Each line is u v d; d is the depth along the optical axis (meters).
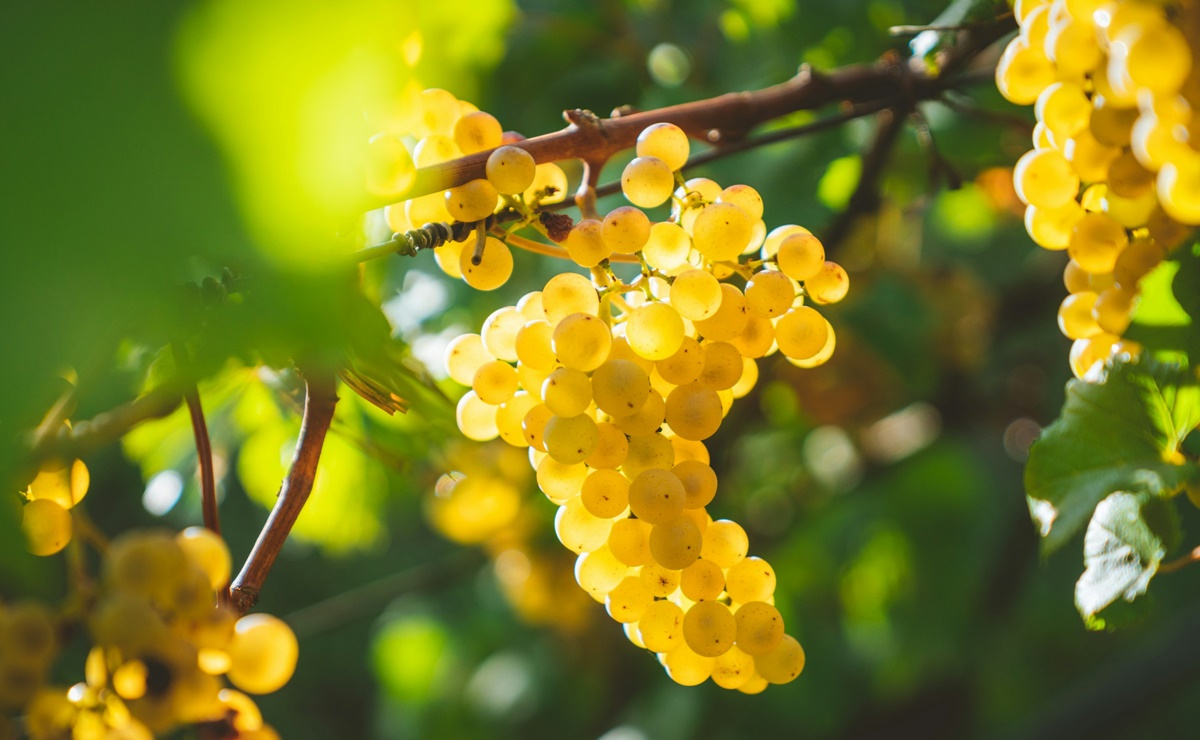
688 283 0.69
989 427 1.99
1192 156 0.65
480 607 2.06
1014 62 0.72
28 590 0.59
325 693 3.04
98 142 0.42
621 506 0.70
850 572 2.02
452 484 1.04
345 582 2.78
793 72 1.18
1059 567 2.12
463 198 0.71
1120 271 0.73
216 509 0.70
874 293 1.57
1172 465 0.71
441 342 1.19
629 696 1.97
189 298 0.61
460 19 0.97
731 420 1.44
